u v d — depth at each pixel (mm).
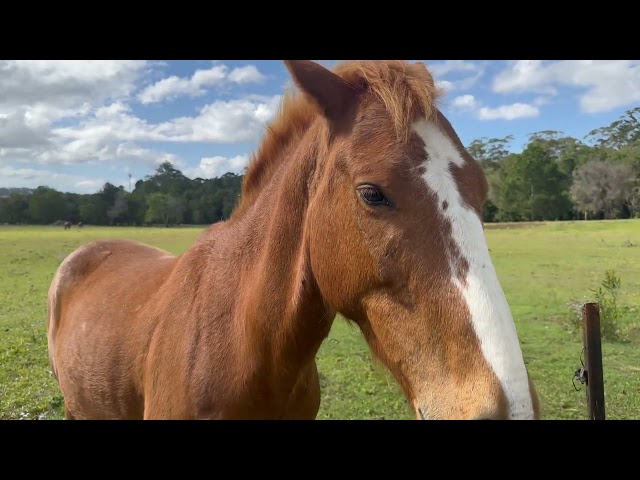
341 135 1987
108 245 4590
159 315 2824
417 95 1854
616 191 50562
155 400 2643
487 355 1531
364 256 1848
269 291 2301
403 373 1806
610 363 7855
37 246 30953
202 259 2775
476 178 1844
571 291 13898
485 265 1649
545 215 52594
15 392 6453
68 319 3939
